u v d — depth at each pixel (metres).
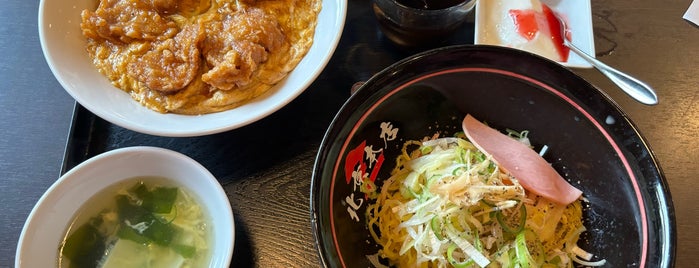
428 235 0.29
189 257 0.31
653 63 0.37
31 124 0.36
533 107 0.31
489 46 0.29
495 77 0.30
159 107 0.34
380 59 0.38
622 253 0.28
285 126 0.36
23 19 0.39
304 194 0.34
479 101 0.32
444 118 0.33
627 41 0.38
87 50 0.36
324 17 0.37
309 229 0.32
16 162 0.35
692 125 0.35
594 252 0.30
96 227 0.32
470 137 0.32
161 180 0.32
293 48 0.37
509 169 0.31
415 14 0.35
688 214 0.32
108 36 0.36
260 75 0.35
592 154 0.30
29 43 0.39
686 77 0.36
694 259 0.31
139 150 0.31
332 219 0.27
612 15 0.39
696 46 0.38
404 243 0.30
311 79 0.33
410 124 0.33
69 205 0.31
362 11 0.40
